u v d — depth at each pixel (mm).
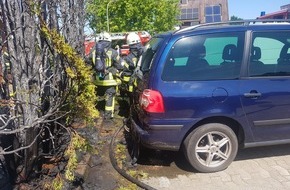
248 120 3930
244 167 4195
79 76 2666
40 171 3400
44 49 3258
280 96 3949
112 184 3791
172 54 3820
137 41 6844
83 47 6926
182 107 3764
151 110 3773
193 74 3824
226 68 3887
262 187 3693
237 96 3840
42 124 3207
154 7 25484
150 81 3824
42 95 3373
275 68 4008
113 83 6359
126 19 24750
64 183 3369
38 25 2967
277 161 4344
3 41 2912
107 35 6652
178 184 3826
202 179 3926
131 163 4324
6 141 3119
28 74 3018
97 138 5031
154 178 3990
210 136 3955
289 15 13023
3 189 3115
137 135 4094
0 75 3045
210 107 3803
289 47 4098
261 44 3998
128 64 6629
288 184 3746
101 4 23750
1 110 3119
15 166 3209
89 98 2777
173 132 3812
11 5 2840
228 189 3676
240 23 4121
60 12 4730
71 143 2900
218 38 3914
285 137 4117
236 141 4023
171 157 4559
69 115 3037
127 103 7125
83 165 3957
